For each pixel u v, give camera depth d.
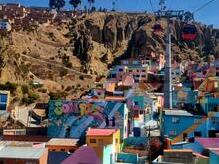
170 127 90.38
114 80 194.50
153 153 79.81
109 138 76.19
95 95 145.88
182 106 109.12
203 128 89.31
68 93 192.50
